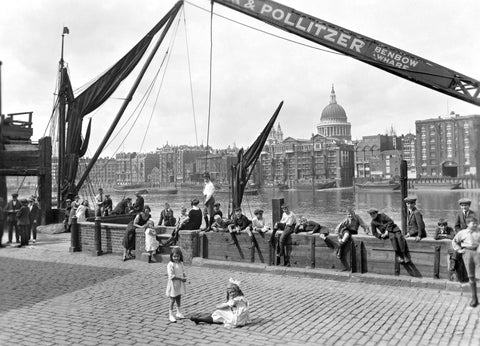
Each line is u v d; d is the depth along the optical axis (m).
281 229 14.38
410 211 13.00
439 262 11.88
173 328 8.71
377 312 9.62
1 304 10.38
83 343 7.89
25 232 20.20
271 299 10.84
